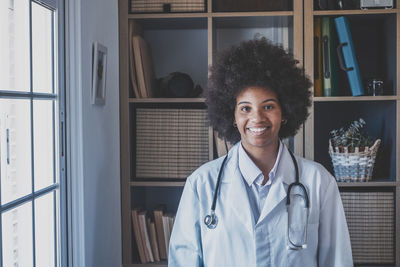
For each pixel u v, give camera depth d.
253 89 1.28
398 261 2.25
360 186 2.42
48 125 1.60
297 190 1.34
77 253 1.79
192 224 1.39
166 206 2.70
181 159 2.35
